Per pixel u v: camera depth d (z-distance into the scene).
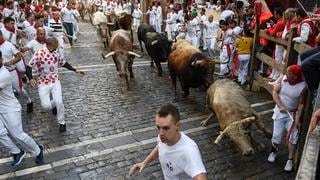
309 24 7.27
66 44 17.31
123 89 10.29
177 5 18.33
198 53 8.91
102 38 16.33
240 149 5.55
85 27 24.66
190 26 15.10
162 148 3.41
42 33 7.84
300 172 2.64
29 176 5.73
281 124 5.98
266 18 10.08
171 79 10.34
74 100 9.26
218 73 12.15
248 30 10.55
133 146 6.77
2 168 5.96
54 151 6.55
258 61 10.41
